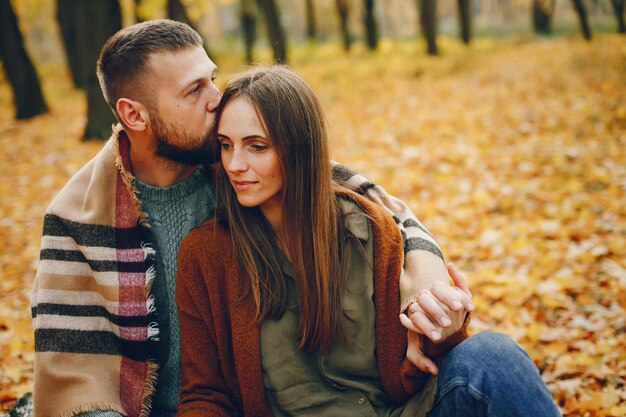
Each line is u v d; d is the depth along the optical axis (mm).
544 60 13648
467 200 5008
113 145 1710
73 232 1686
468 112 8781
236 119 1497
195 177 1802
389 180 5859
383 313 1604
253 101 1484
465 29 21234
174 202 1776
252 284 1575
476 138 7145
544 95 9203
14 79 11922
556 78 10539
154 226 1759
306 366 1611
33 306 1705
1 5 11578
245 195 1540
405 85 12328
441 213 4840
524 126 7355
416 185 5602
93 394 1606
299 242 1560
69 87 16312
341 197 1677
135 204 1697
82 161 7660
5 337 3422
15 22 11820
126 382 1680
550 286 3324
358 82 13188
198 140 1674
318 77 14281
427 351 1548
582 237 3955
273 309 1583
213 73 1709
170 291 1761
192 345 1643
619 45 13930
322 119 1573
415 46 20125
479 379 1363
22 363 3104
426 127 8148
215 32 32875
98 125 8586
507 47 19734
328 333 1579
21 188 6910
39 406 1618
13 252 4996
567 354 2658
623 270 3396
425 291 1498
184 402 1617
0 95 16297
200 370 1636
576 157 5742
